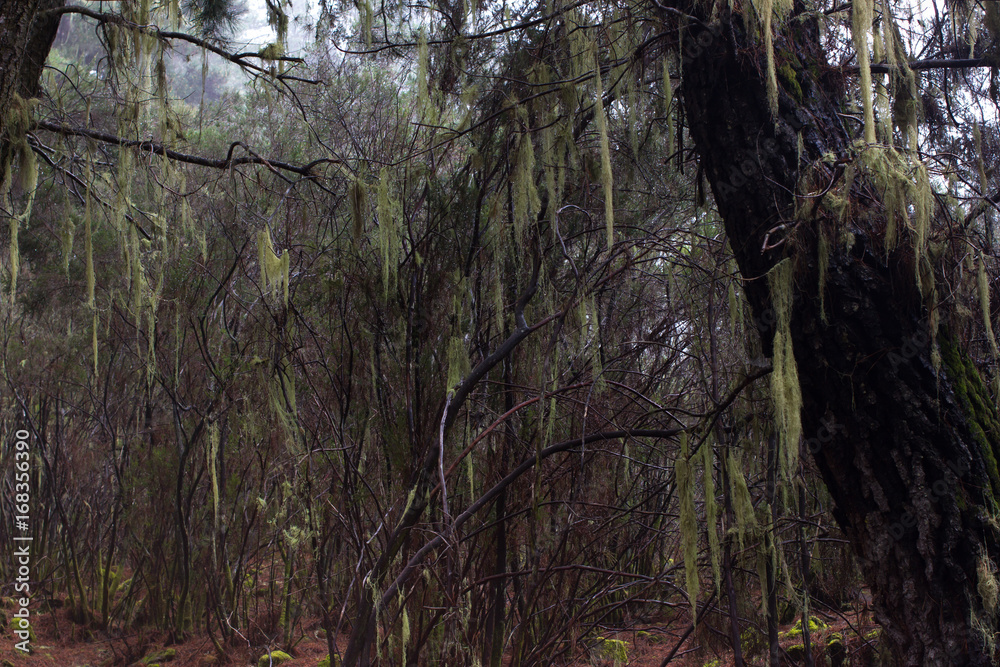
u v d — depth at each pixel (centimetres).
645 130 302
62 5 264
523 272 279
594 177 288
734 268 232
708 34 165
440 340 275
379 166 303
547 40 267
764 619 256
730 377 253
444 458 258
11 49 218
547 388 262
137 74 314
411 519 235
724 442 235
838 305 150
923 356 147
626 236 300
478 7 279
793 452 152
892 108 194
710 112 167
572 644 258
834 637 304
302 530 333
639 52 204
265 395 329
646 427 283
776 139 158
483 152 282
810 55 172
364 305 288
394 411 276
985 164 221
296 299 327
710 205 289
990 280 168
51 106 296
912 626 147
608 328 308
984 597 138
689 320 268
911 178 144
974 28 195
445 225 282
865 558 156
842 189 148
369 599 243
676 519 288
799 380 161
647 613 342
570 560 277
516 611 307
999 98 196
